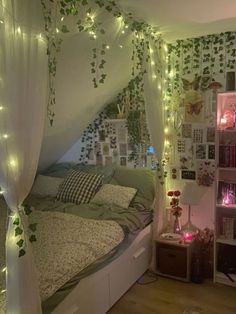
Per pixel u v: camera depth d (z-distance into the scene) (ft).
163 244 9.39
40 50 4.76
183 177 10.47
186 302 8.09
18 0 4.36
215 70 9.60
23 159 4.73
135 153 10.92
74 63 6.74
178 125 10.37
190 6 6.89
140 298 8.28
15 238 4.89
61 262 6.04
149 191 10.14
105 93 9.46
